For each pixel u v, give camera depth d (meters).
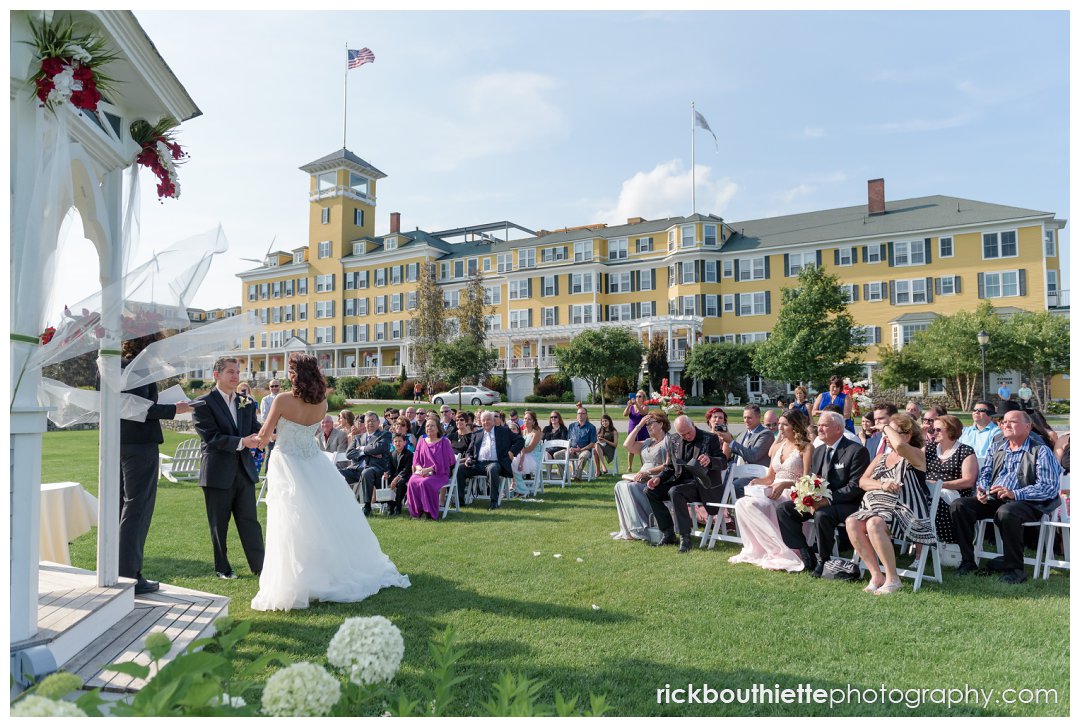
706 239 47.94
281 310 67.81
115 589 4.35
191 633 4.11
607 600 5.42
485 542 7.70
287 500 5.30
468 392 40.94
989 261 39.47
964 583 5.89
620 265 51.94
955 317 34.75
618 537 7.91
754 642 4.48
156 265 4.42
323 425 12.33
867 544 5.82
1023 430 6.25
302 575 5.20
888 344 39.69
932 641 4.47
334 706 2.21
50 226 3.42
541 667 4.04
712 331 47.28
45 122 3.56
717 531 7.39
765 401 40.97
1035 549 7.10
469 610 5.15
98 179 4.39
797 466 6.85
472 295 42.50
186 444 13.29
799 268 44.91
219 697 2.01
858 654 4.27
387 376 57.47
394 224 64.81
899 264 42.03
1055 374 33.50
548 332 51.94
